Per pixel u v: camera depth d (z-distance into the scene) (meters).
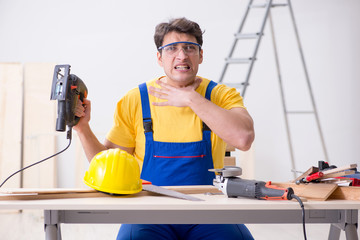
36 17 5.85
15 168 5.62
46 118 5.80
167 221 1.47
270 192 1.49
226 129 1.85
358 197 1.52
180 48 2.03
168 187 1.78
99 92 5.91
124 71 5.95
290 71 6.07
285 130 6.08
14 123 5.70
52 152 5.72
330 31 6.10
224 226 1.85
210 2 6.02
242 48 6.04
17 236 4.11
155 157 2.06
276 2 6.03
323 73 6.10
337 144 6.11
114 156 1.61
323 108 6.10
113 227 4.68
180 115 2.08
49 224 1.47
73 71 5.89
